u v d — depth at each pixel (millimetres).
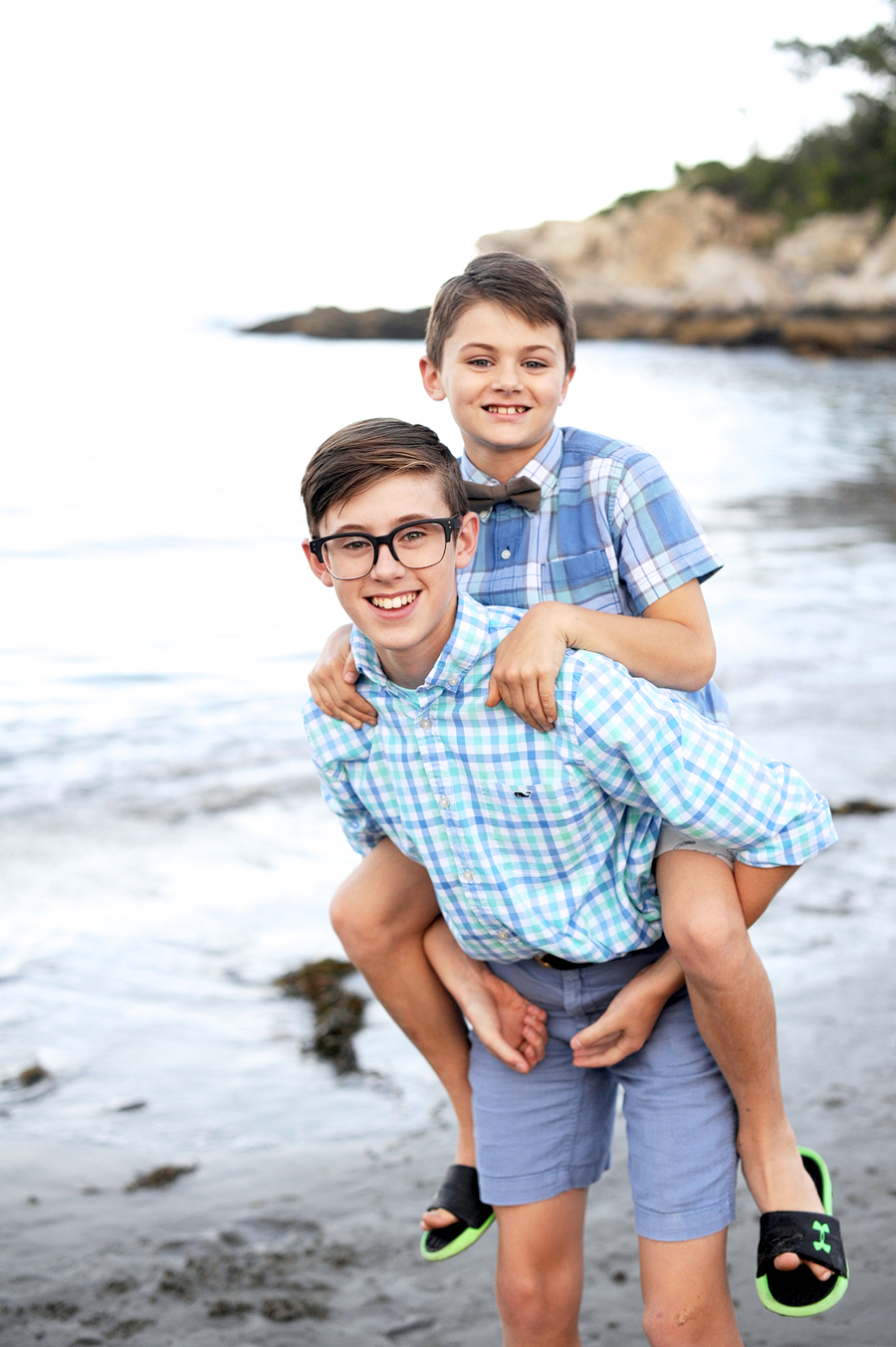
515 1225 2107
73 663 8047
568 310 2287
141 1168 3004
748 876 1972
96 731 6633
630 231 58969
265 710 7039
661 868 2010
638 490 2156
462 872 2014
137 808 5449
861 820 5094
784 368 41844
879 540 12391
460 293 2238
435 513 1878
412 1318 2506
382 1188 2932
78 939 4203
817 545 12117
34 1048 3525
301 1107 3273
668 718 1876
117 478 16734
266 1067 3463
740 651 8047
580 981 2086
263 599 10031
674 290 57156
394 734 1985
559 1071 2131
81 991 3859
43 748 6320
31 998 3805
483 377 2203
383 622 1874
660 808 1887
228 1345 2420
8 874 4707
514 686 1854
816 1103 3119
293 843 5094
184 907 4477
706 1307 1938
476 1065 2207
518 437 2205
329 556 1898
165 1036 3613
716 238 57344
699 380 35000
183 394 27656
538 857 1979
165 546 12383
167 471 17391
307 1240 2742
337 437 1896
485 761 1923
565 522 2197
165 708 7070
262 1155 3055
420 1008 2287
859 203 55156
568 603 2127
